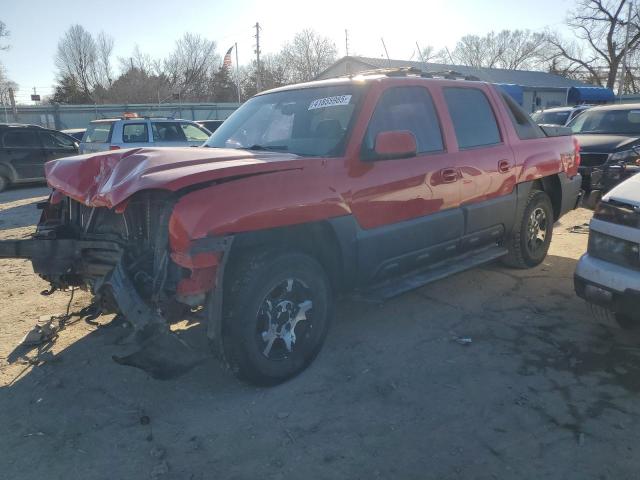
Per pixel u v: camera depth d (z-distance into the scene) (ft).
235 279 10.64
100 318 14.94
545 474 8.64
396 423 10.12
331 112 13.28
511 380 11.55
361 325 14.61
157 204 10.71
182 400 11.02
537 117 48.65
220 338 10.33
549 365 12.19
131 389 11.45
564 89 145.38
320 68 185.37
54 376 11.97
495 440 9.54
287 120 13.98
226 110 151.64
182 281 10.02
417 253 13.97
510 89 79.20
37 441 9.71
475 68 141.79
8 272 19.99
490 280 18.01
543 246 19.22
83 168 12.16
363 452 9.31
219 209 10.00
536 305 15.76
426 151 14.17
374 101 13.11
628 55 150.82
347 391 11.27
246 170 10.56
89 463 9.12
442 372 11.98
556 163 18.70
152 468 8.98
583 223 27.12
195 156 11.47
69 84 218.18
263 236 11.08
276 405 10.79
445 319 14.89
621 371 11.86
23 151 47.24
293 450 9.41
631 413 10.25
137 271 10.71
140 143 41.45
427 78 15.05
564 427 9.86
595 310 13.12
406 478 8.64
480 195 15.61
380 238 12.78
